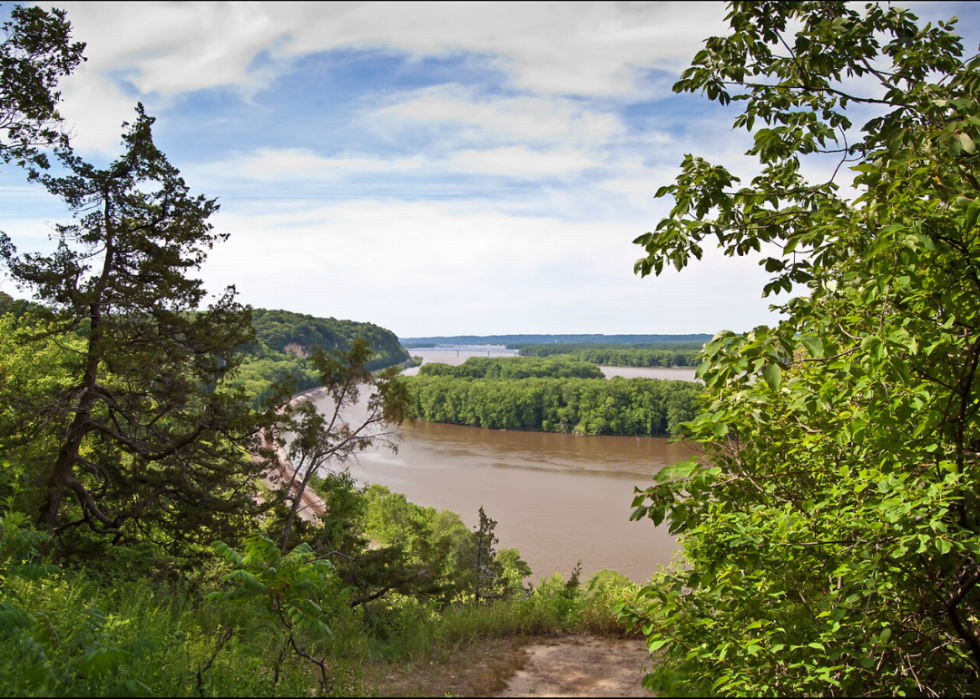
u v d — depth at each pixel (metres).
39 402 14.74
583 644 7.88
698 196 5.36
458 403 137.12
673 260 5.35
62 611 5.28
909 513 3.66
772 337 3.66
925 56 5.26
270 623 6.52
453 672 6.53
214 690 4.29
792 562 4.37
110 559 14.01
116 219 16.06
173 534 17.45
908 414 3.91
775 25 5.63
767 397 4.16
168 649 5.05
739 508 4.64
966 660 4.31
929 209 4.11
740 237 5.73
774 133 5.66
